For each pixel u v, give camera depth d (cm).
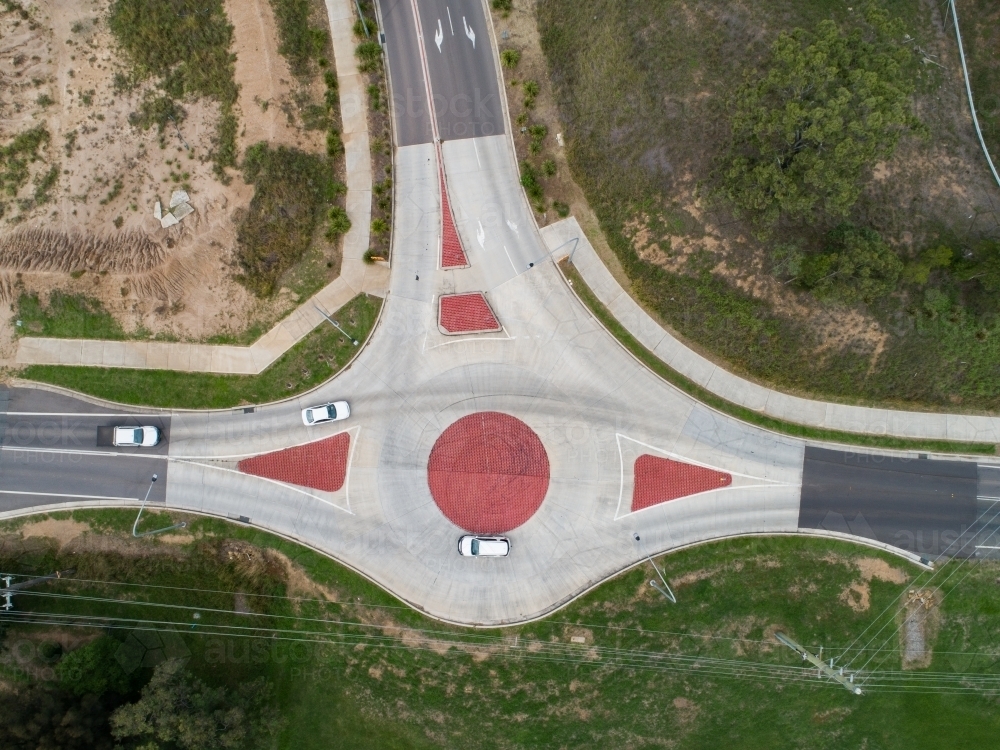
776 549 4516
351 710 4491
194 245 4453
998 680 4438
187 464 4594
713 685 4450
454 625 4494
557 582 4531
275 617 4503
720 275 4419
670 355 4581
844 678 4250
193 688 4056
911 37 4441
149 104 4503
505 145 4609
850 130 3650
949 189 4334
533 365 4594
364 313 4606
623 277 4572
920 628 4475
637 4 4456
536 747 4447
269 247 4503
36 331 4584
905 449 4534
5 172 4497
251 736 4247
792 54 3697
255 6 4500
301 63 4566
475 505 4569
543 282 4600
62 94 4519
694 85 4356
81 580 4481
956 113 4412
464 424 4594
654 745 4450
